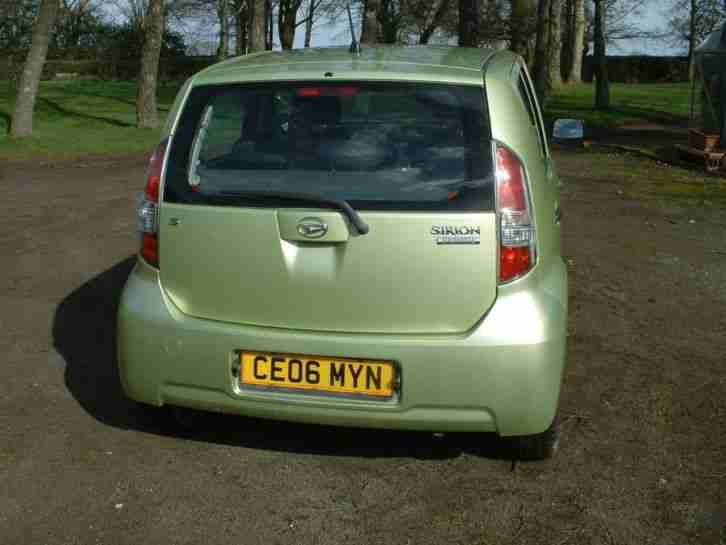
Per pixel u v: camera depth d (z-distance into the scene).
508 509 3.49
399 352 3.35
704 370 5.14
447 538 3.28
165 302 3.61
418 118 3.48
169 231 3.59
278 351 3.46
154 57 23.22
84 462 3.82
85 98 34.03
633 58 58.00
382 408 3.40
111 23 51.22
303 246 3.42
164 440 4.06
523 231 3.38
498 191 3.36
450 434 4.15
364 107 3.53
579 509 3.50
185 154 3.63
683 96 38.38
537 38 32.16
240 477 3.72
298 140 3.54
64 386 4.68
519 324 3.34
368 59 3.81
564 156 17.80
